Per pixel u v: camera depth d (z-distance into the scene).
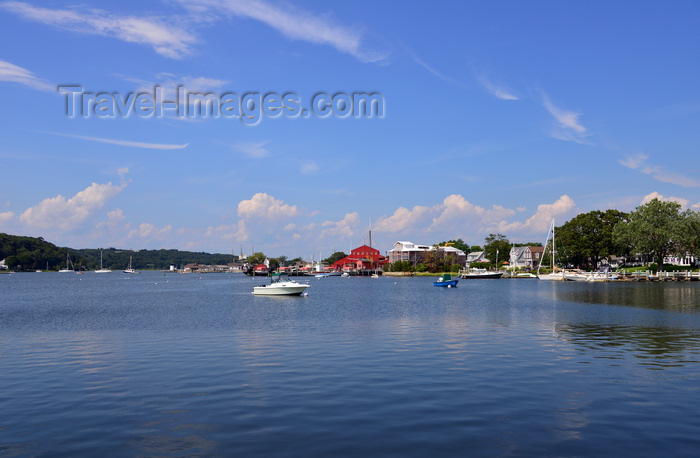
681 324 41.16
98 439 14.76
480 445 14.16
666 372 23.03
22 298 87.75
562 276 151.62
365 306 63.47
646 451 13.67
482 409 17.42
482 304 65.19
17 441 14.64
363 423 16.02
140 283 171.62
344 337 34.69
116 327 41.72
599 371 23.23
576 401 18.31
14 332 38.75
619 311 52.81
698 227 123.00
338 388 20.30
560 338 33.53
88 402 18.53
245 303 71.44
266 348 30.23
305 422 16.14
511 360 25.92
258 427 15.70
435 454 13.53
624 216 156.12
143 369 24.27
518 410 17.30
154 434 15.14
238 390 20.08
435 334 35.91
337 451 13.76
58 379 22.27
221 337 35.12
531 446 14.05
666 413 16.89
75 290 120.19
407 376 22.36
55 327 41.94
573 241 157.50
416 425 15.81
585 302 66.19
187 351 29.33
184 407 17.83
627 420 16.20
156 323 44.75
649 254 139.00
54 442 14.54
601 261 177.62
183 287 136.00
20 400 18.88
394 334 36.06
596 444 14.19
